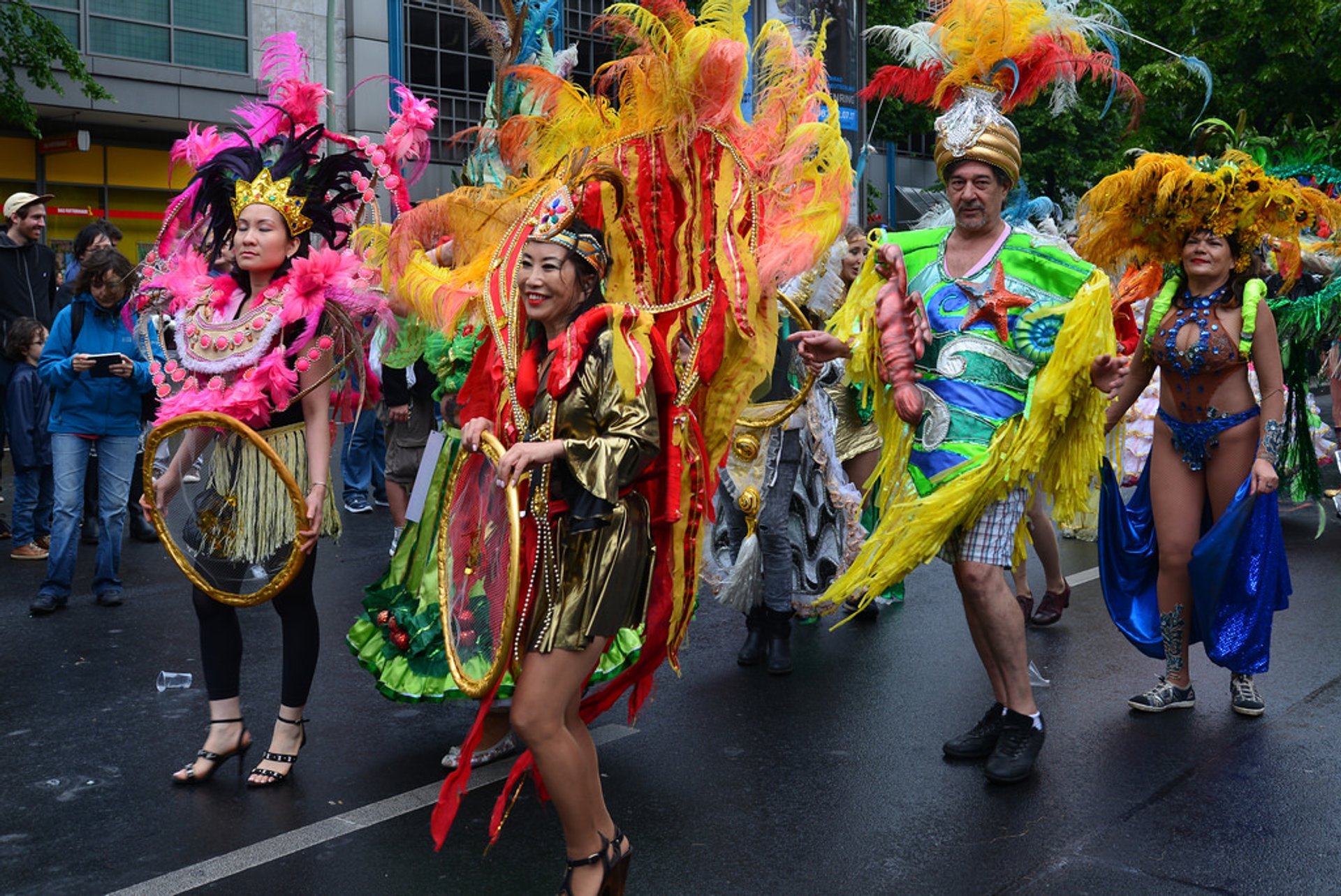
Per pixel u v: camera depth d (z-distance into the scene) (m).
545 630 2.89
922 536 4.05
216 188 4.27
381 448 9.90
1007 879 3.38
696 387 3.23
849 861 3.50
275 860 3.51
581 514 2.89
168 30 19.44
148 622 6.19
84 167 20.00
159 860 3.51
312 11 19.38
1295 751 4.34
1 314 8.51
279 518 4.00
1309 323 5.48
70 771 4.20
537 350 3.06
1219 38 19.28
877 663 5.49
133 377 6.38
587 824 2.98
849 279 6.00
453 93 19.66
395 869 3.47
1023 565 6.18
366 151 4.23
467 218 3.57
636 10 3.20
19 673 5.33
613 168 3.29
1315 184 5.67
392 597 4.24
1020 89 4.21
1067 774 4.16
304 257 4.17
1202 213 4.62
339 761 4.30
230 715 4.15
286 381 3.91
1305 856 3.50
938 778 4.13
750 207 3.27
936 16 4.33
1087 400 4.14
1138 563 5.01
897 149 31.39
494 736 4.28
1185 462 4.80
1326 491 9.57
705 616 6.39
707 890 3.34
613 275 3.41
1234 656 4.68
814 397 5.46
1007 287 4.06
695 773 4.20
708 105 3.20
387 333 4.38
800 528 5.60
